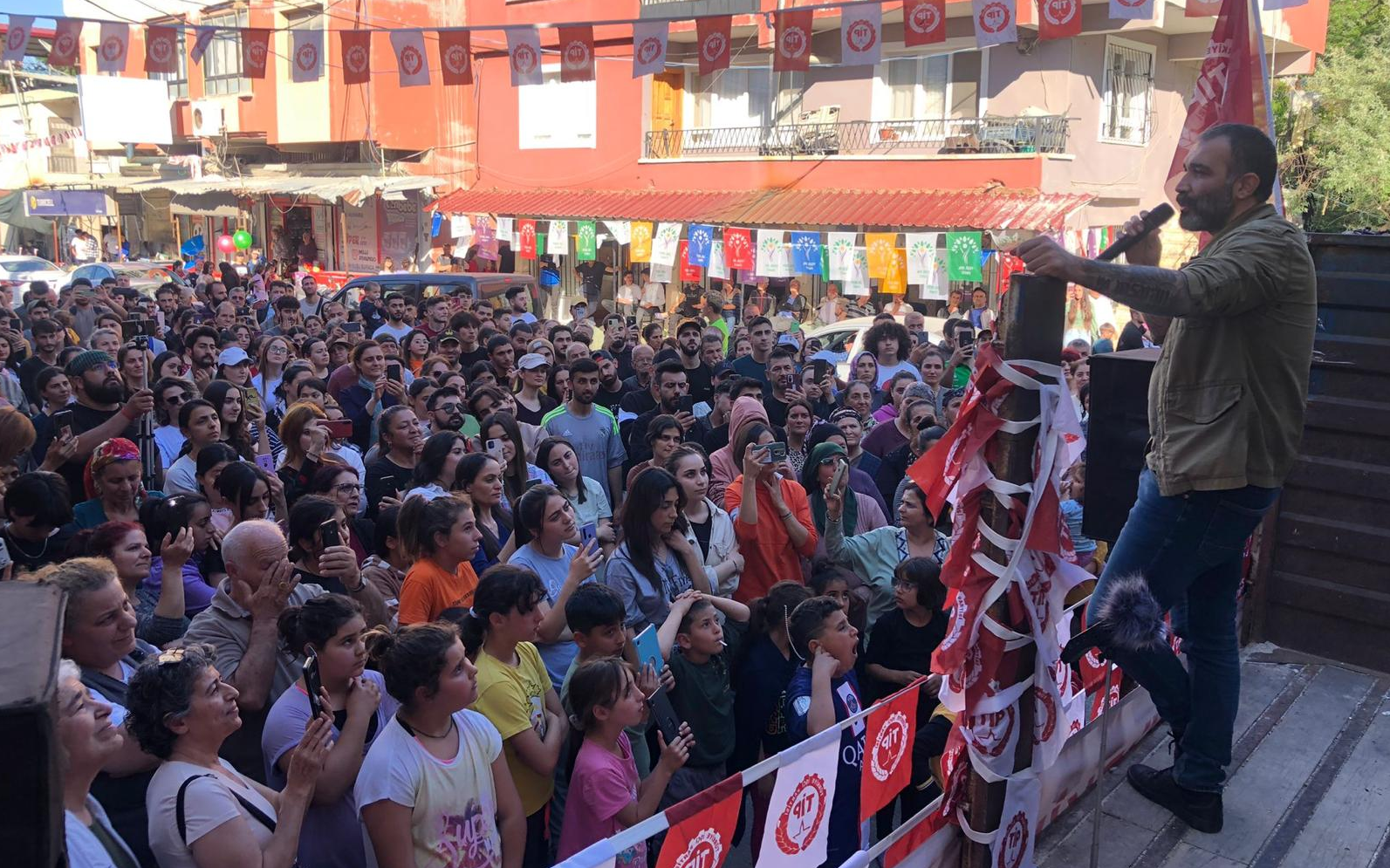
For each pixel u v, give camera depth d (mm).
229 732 3027
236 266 29625
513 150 26203
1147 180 20547
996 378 3096
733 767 4520
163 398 7215
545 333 12609
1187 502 3254
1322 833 3627
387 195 25750
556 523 4852
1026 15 17766
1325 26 18766
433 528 4641
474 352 11180
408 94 26328
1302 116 24141
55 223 36219
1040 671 3262
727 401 8109
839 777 3721
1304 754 4098
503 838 3449
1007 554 3105
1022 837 3348
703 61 8211
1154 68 20234
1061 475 3133
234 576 4000
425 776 3137
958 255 15906
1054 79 18750
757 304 20922
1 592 1567
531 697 3922
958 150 19328
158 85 29422
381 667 3627
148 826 2900
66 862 1303
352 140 26422
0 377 9164
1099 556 5609
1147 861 3521
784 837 3084
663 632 4246
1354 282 4750
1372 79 23594
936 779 4094
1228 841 3609
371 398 9023
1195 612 3648
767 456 5523
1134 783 3986
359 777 3158
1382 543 4742
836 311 19297
